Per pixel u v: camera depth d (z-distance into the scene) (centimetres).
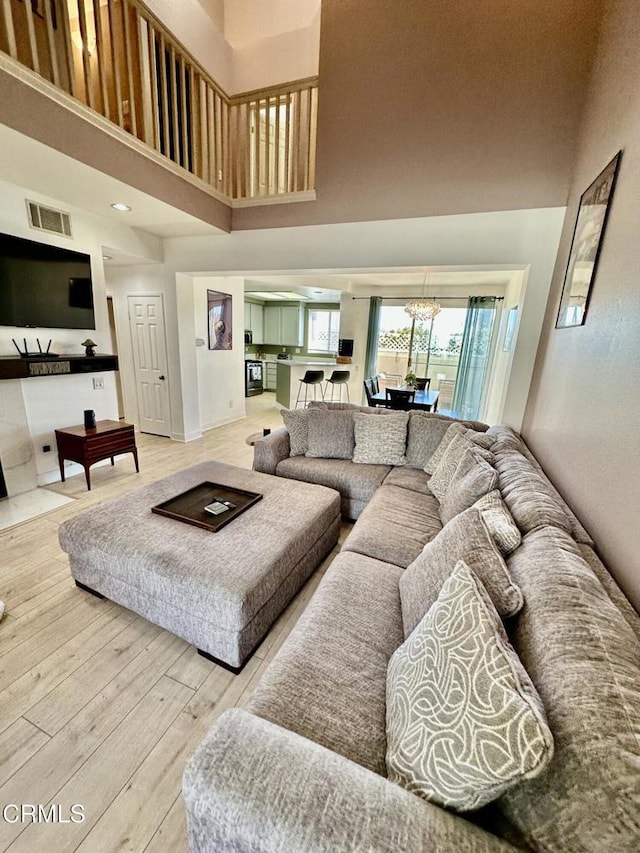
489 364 654
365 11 299
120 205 316
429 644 99
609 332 159
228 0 423
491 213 301
